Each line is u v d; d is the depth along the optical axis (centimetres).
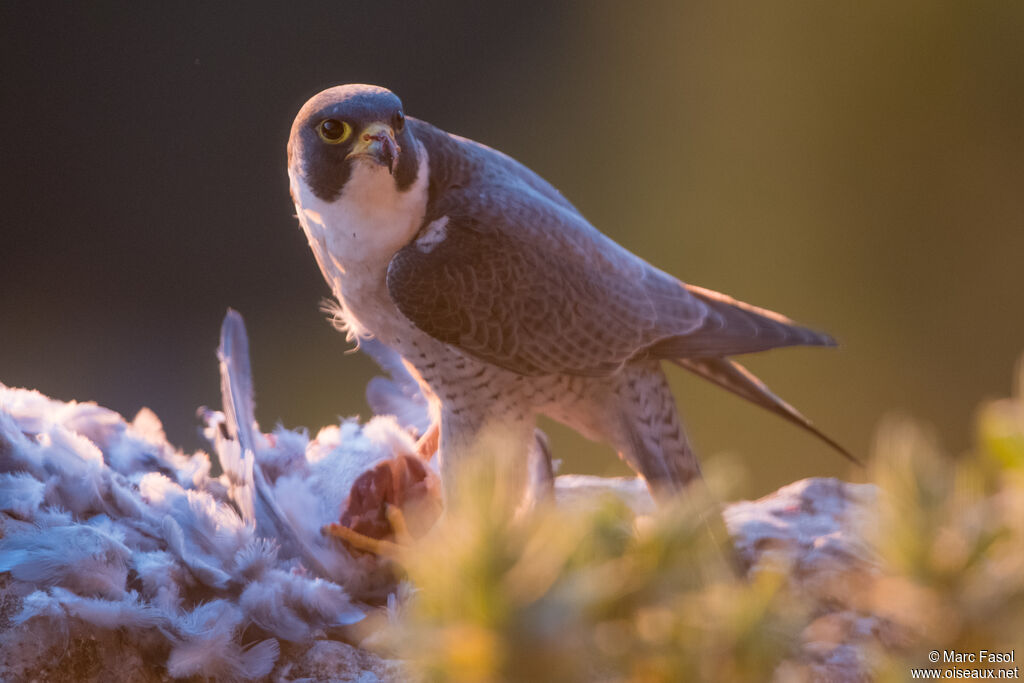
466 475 402
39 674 826
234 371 849
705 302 855
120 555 830
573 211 859
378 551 841
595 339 851
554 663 381
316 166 848
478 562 383
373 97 848
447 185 852
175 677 829
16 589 828
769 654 405
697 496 426
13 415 839
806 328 852
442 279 848
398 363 863
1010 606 376
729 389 854
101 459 838
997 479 388
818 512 852
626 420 853
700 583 413
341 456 849
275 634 833
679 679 405
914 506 385
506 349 850
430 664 392
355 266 852
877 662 418
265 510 841
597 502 423
